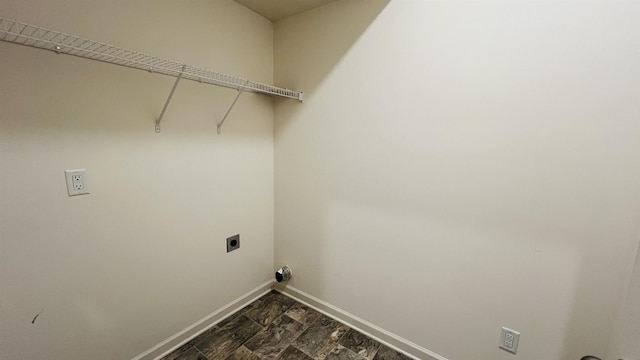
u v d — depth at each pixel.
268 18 1.92
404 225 1.54
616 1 0.95
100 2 1.14
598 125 1.01
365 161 1.64
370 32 1.53
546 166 1.12
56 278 1.14
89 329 1.27
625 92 0.96
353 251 1.78
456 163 1.34
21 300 1.07
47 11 1.02
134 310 1.42
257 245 2.10
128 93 1.28
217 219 1.77
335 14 1.65
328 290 1.95
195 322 1.73
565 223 1.11
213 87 1.64
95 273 1.26
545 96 1.10
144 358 1.49
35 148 1.04
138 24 1.27
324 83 1.76
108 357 1.35
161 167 1.44
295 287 2.15
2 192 0.99
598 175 1.03
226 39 1.67
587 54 1.01
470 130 1.28
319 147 1.84
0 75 0.94
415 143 1.45
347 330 1.81
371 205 1.66
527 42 1.11
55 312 1.16
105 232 1.27
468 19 1.23
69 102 1.10
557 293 1.16
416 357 1.59
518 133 1.17
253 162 1.97
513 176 1.20
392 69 1.48
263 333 1.77
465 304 1.40
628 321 0.83
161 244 1.49
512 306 1.27
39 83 1.02
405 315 1.61
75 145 1.14
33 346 1.11
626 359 0.80
